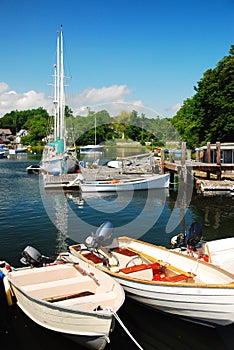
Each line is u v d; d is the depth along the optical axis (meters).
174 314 7.88
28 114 158.75
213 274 8.37
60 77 38.47
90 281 8.11
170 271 8.83
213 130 40.53
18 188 29.31
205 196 24.89
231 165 29.28
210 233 15.58
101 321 6.51
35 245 13.28
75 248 10.27
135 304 8.62
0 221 17.09
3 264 9.23
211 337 7.56
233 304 7.00
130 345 7.26
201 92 44.06
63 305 6.89
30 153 97.31
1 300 8.45
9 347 7.09
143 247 10.48
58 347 7.13
